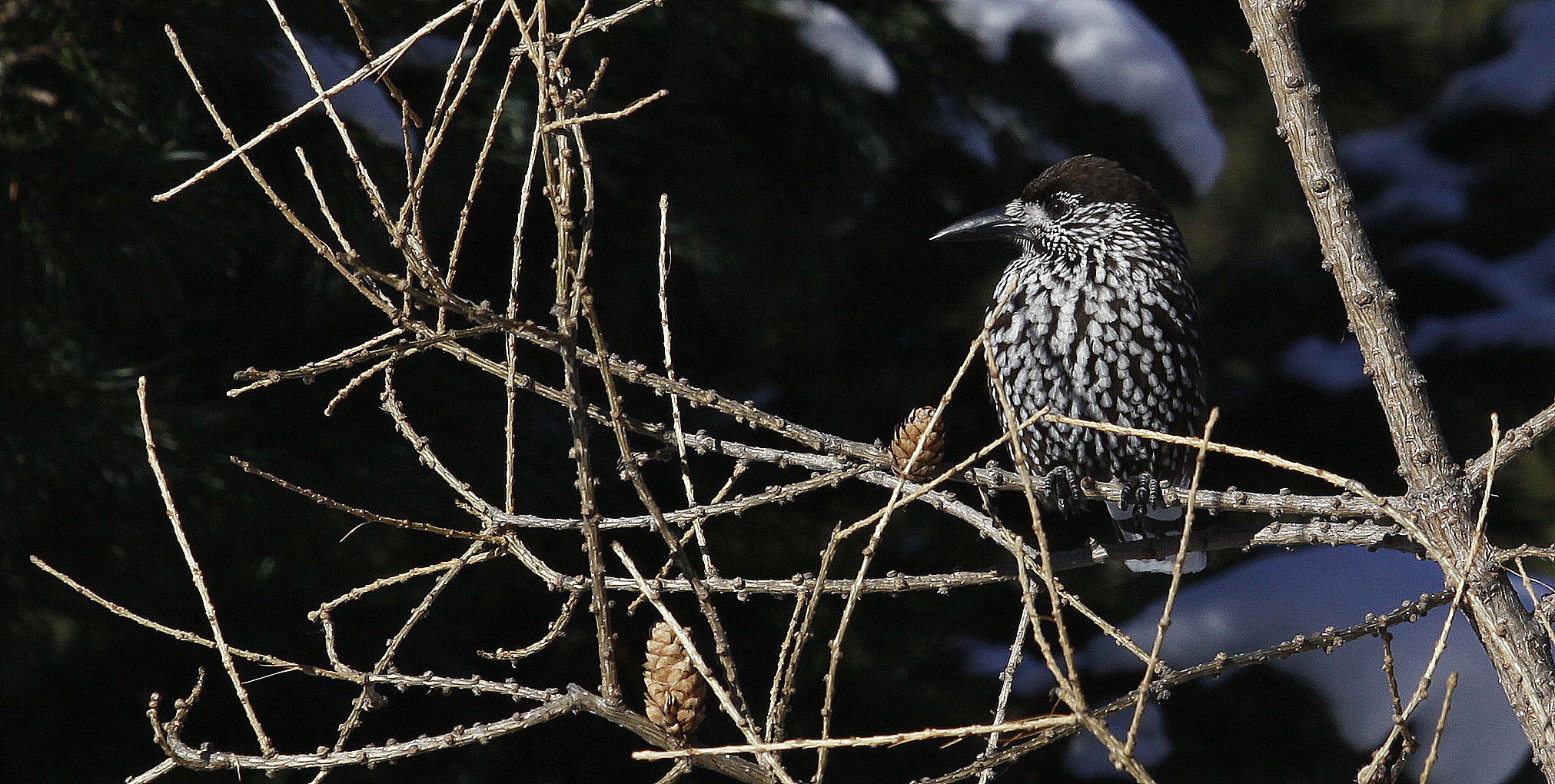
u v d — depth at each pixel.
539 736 10.51
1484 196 16.55
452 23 9.71
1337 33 14.70
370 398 10.18
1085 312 7.40
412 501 10.00
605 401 10.83
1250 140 14.91
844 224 11.33
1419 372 4.49
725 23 10.64
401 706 10.27
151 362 10.02
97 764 10.05
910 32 11.58
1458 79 17.38
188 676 10.21
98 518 9.59
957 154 11.62
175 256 9.68
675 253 10.89
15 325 9.17
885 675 11.29
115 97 9.27
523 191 4.34
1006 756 4.11
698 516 4.73
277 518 9.91
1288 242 14.96
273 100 9.23
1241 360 14.12
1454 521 4.41
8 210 8.91
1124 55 11.45
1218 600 10.76
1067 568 5.74
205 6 9.20
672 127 10.80
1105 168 7.78
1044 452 7.65
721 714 10.37
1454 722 9.38
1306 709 10.14
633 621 10.73
